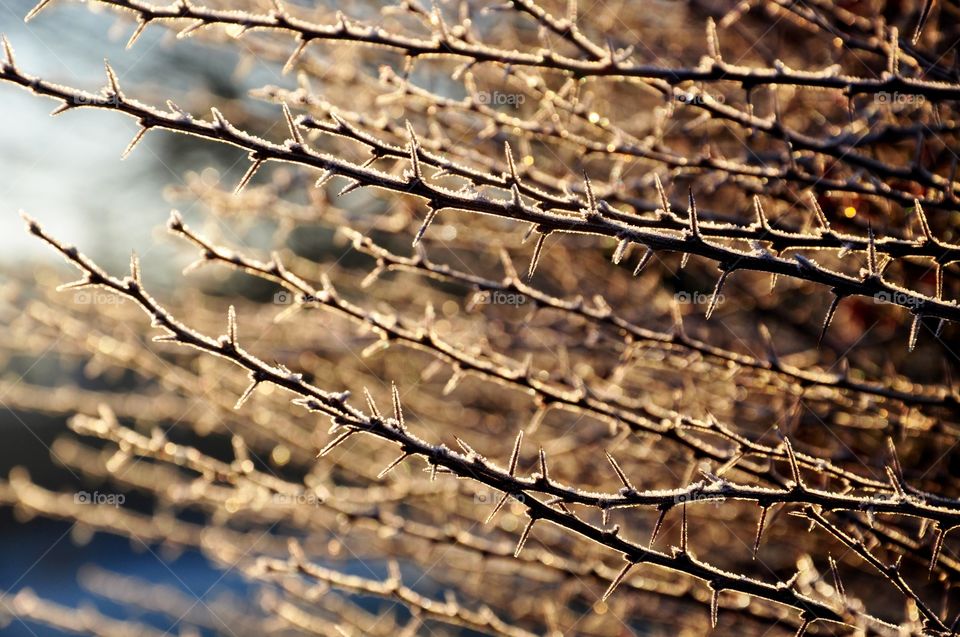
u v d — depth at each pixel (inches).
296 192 144.6
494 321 137.6
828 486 108.7
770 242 66.7
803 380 91.2
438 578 155.4
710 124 115.5
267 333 155.0
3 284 155.8
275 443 177.0
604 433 131.4
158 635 179.6
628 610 127.5
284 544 165.9
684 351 110.4
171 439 352.5
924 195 100.5
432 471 64.2
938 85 74.3
